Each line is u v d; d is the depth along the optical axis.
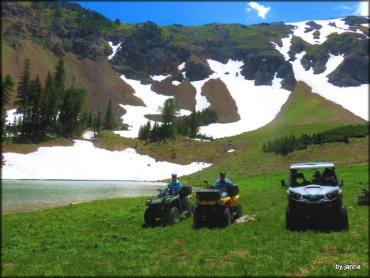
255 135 144.25
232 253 9.02
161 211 14.02
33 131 117.38
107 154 113.75
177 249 9.46
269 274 6.99
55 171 89.38
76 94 142.00
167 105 174.88
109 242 10.79
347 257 8.36
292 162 93.62
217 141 139.75
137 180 89.00
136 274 7.27
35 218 17.31
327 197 11.56
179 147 127.75
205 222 13.98
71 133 132.00
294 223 12.13
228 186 14.37
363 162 75.56
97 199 32.91
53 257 9.02
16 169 83.88
